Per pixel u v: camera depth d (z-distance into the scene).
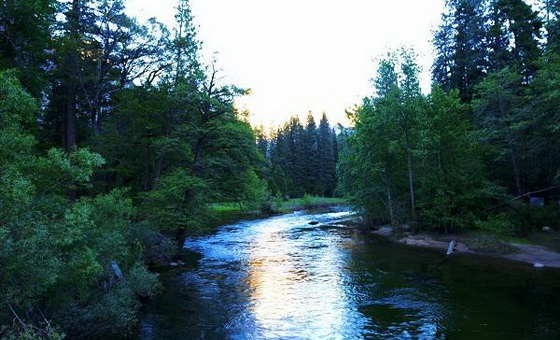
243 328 12.02
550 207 28.94
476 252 23.72
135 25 28.42
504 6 36.81
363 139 33.09
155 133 25.39
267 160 26.39
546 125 23.97
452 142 29.03
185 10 26.23
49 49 24.97
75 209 8.91
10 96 8.81
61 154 9.57
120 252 12.28
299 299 14.98
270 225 43.66
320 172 96.12
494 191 28.28
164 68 29.19
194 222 21.34
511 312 12.80
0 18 20.02
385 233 33.91
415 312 13.17
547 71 22.45
